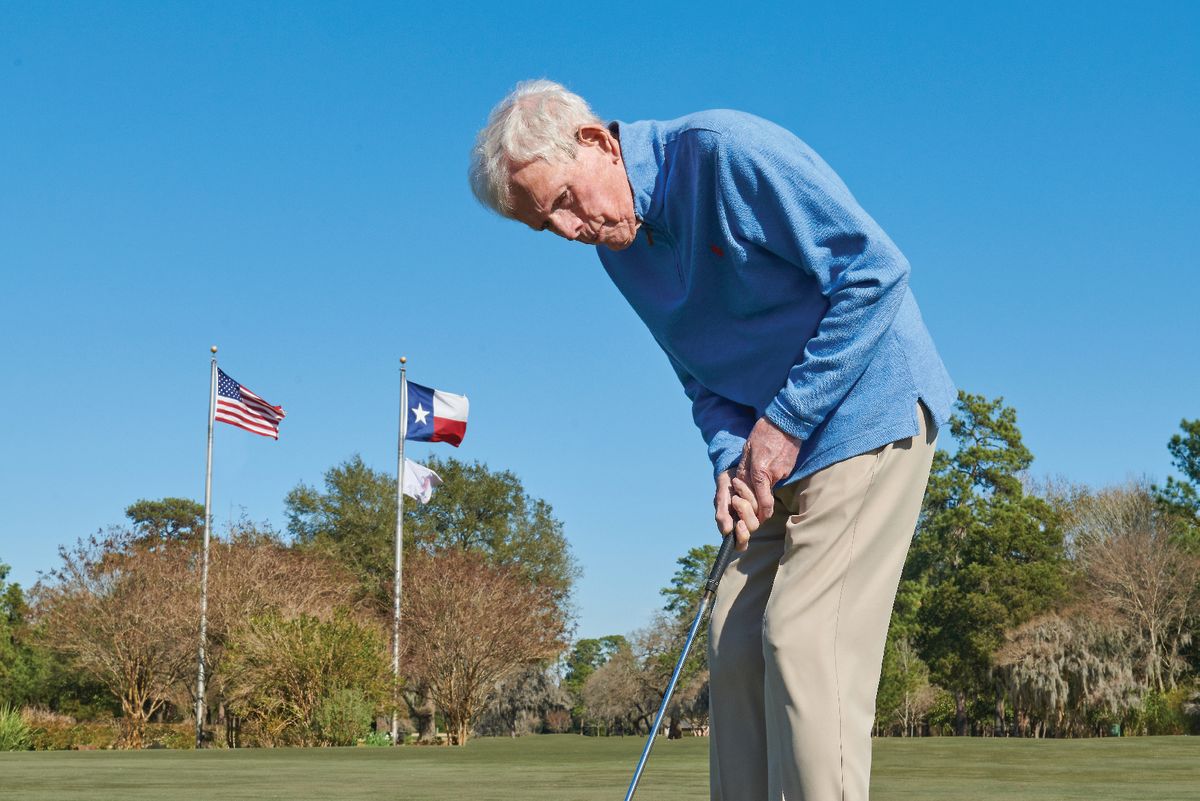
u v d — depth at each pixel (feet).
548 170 6.72
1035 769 20.38
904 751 28.43
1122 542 98.84
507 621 73.51
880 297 6.37
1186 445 120.67
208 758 31.60
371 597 128.16
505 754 33.09
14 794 15.85
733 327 7.06
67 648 72.59
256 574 80.18
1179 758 24.12
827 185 6.43
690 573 155.84
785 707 6.34
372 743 56.90
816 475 6.56
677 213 6.86
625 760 28.27
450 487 142.41
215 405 65.72
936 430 6.85
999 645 109.19
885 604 6.61
